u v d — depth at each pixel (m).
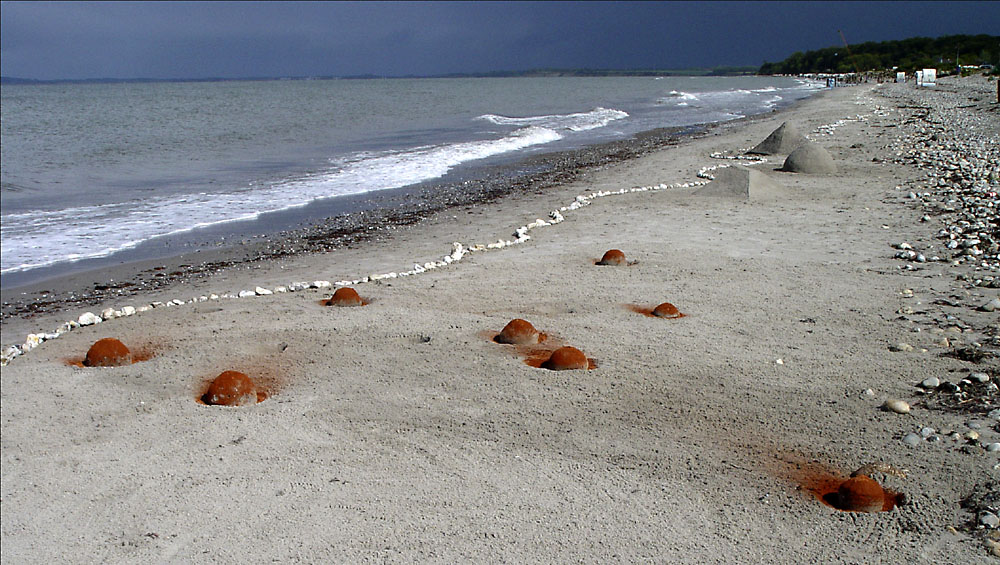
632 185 18.09
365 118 44.94
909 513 4.03
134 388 6.14
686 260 9.95
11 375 6.51
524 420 5.32
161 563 3.86
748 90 99.38
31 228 14.06
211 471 4.77
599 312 7.73
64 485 4.68
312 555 3.83
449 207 16.16
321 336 7.16
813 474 4.50
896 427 5.00
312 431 5.27
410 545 3.88
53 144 28.62
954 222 11.96
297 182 20.00
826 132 29.20
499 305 8.07
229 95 85.81
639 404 5.51
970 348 6.34
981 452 4.57
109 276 11.02
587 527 4.00
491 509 4.21
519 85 143.75
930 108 40.50
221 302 8.71
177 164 23.42
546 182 19.55
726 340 6.80
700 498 4.27
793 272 9.22
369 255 11.77
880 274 9.01
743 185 15.28
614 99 74.44
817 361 6.24
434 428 5.25
